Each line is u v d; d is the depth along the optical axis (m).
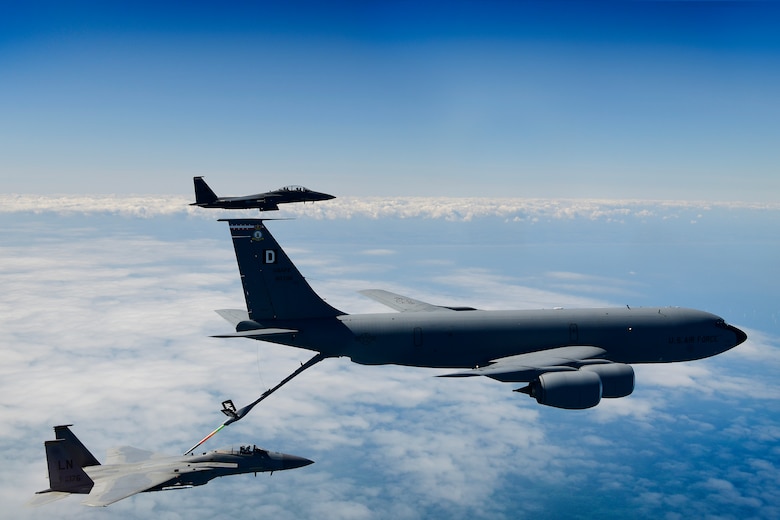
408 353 57.03
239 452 50.72
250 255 55.06
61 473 43.19
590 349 57.59
